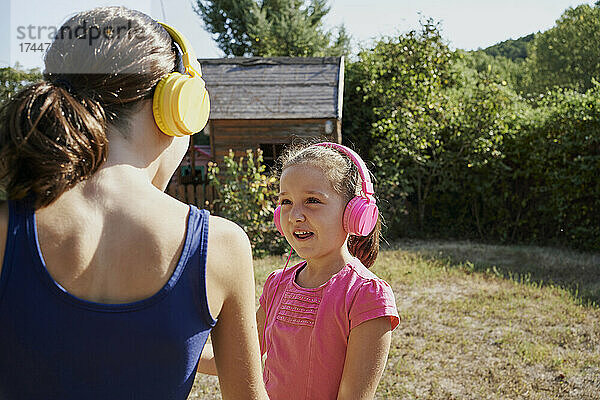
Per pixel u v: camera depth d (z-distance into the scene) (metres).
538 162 10.23
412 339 4.97
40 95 0.91
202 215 1.01
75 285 0.90
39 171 0.89
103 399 0.91
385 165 11.16
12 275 0.88
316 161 1.64
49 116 0.90
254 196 8.91
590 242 9.79
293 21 24.19
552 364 4.45
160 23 1.12
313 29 24.69
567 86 34.47
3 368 0.91
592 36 34.81
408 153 10.95
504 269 7.94
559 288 6.75
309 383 1.58
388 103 12.09
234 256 1.01
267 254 8.67
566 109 10.02
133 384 0.92
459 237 11.17
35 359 0.89
